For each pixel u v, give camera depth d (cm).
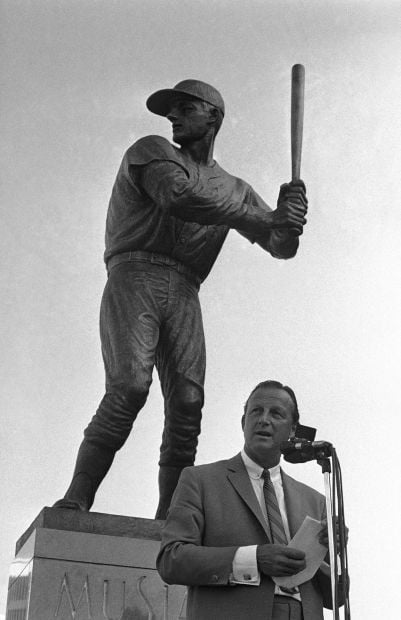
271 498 609
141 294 860
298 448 589
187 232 880
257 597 561
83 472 825
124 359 839
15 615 806
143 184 859
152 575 781
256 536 593
